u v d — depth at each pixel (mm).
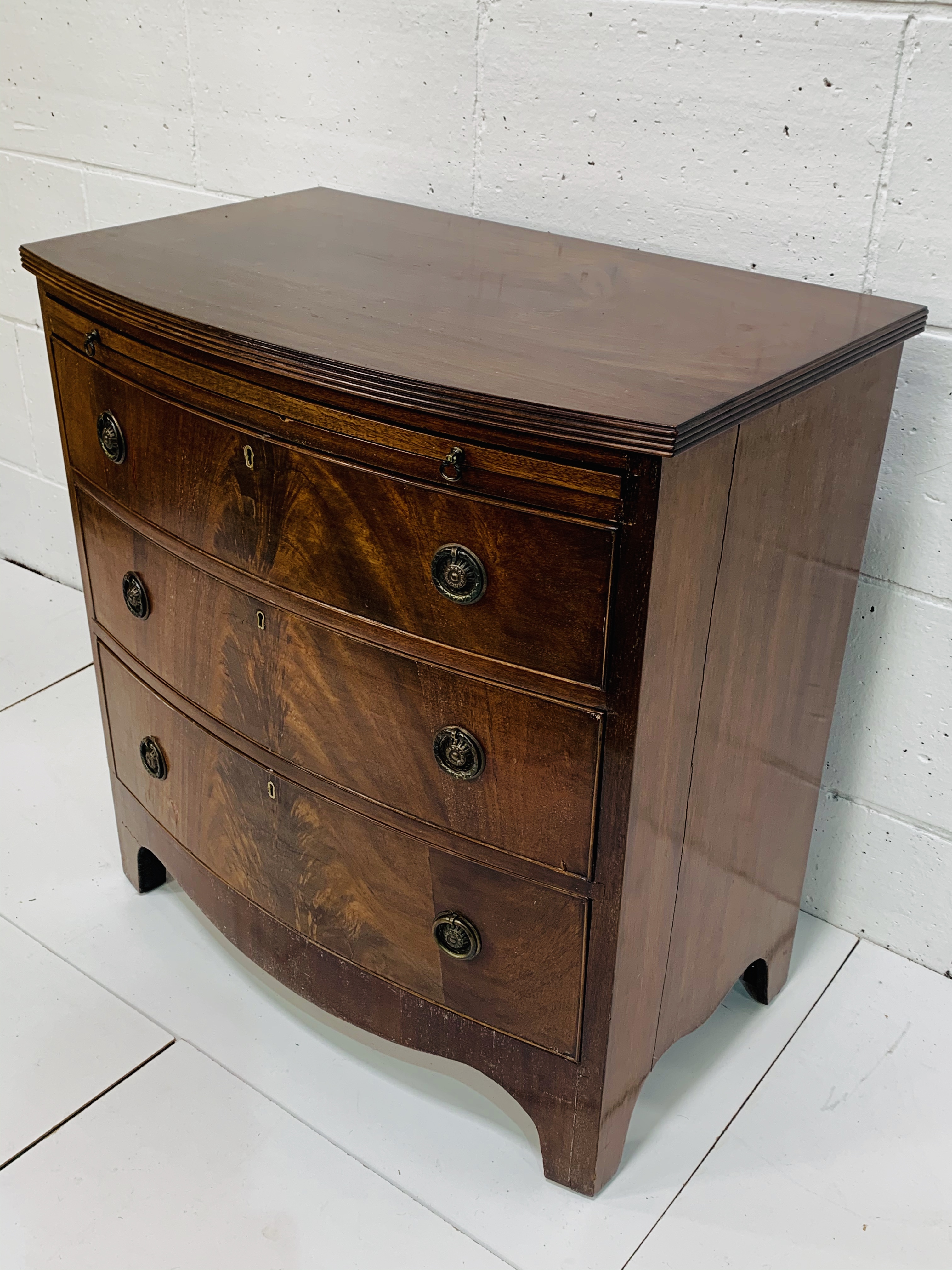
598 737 1089
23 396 2529
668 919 1298
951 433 1457
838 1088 1560
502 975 1293
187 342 1180
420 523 1102
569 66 1538
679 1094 1546
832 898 1830
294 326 1163
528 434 988
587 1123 1330
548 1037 1299
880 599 1600
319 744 1312
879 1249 1349
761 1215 1387
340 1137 1473
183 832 1611
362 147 1791
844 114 1373
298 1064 1571
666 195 1538
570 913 1203
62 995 1658
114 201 2174
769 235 1483
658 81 1479
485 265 1440
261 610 1291
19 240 2359
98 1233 1341
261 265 1389
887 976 1747
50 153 2209
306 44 1771
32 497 2652
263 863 1477
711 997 1510
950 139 1321
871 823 1738
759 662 1282
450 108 1670
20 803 2031
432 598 1130
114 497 1446
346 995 1474
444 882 1286
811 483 1242
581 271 1435
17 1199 1377
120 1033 1604
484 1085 1558
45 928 1772
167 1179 1408
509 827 1196
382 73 1713
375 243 1522
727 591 1154
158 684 1527
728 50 1414
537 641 1081
